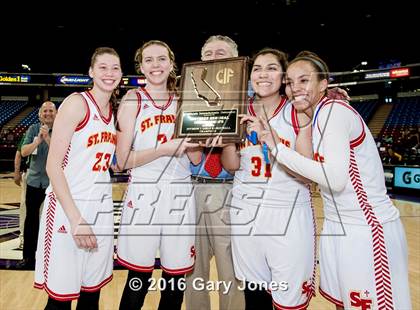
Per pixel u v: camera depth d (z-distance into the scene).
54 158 1.45
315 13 11.22
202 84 1.67
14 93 18.89
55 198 1.52
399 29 12.28
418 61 14.74
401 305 1.28
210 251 2.05
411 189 7.65
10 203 6.76
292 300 1.52
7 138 13.95
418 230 4.57
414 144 10.71
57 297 1.46
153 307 2.24
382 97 18.77
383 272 1.27
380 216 1.31
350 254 1.31
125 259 1.73
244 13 11.21
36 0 10.05
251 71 1.64
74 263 1.49
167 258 1.75
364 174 1.34
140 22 11.66
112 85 1.56
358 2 10.53
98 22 11.55
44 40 12.91
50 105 2.84
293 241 1.52
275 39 13.04
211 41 1.94
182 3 10.56
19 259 3.21
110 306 2.25
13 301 2.31
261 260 1.61
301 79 1.48
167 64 1.73
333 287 1.40
